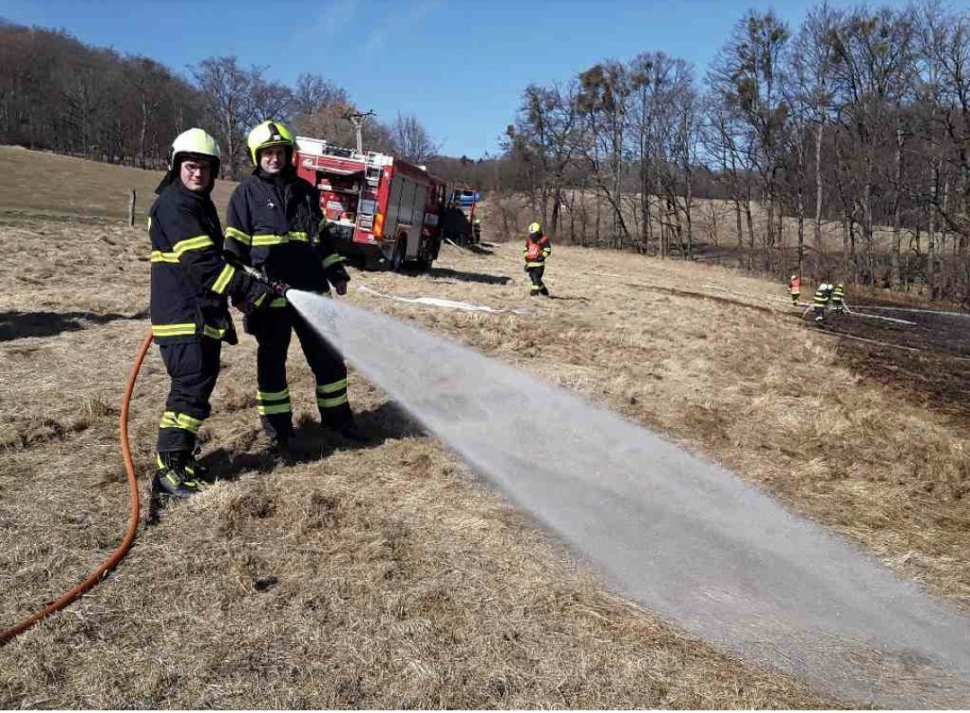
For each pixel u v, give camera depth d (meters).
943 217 35.97
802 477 5.49
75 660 2.67
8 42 80.19
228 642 2.83
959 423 8.29
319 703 2.54
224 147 80.62
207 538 3.59
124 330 8.07
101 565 3.29
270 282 4.44
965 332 20.31
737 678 2.87
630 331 10.94
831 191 42.91
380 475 4.53
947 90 33.81
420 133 71.38
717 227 64.50
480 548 3.69
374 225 14.90
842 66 40.34
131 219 19.25
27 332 7.74
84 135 79.94
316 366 4.97
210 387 4.09
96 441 4.77
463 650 2.87
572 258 39.81
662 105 53.19
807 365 10.66
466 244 31.62
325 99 82.38
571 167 60.28
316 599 3.14
